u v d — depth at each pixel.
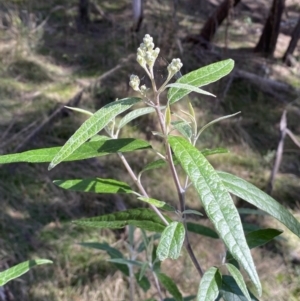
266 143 2.97
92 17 3.95
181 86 0.65
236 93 3.26
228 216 0.58
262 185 2.66
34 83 3.11
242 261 0.57
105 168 2.59
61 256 2.14
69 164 2.60
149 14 3.62
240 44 3.94
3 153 2.54
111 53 3.37
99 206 2.40
